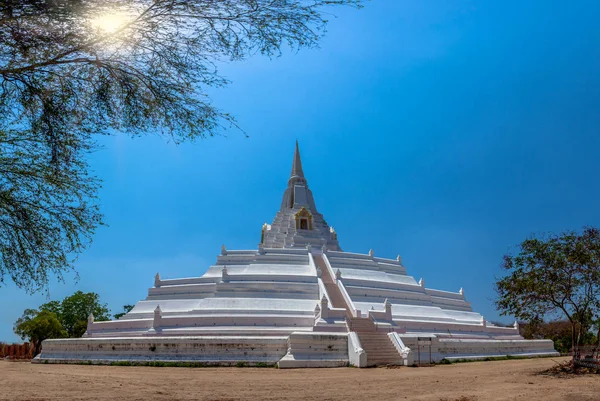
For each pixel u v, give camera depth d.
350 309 54.53
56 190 15.40
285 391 22.23
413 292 65.06
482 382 25.83
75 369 36.84
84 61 13.59
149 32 13.11
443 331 55.69
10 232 15.14
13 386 22.78
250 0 12.73
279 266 64.31
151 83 14.12
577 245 29.50
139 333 50.62
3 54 12.58
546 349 60.47
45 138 14.46
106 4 11.65
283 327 49.28
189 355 41.59
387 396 20.42
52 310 89.25
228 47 13.62
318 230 85.94
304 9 13.01
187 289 60.28
